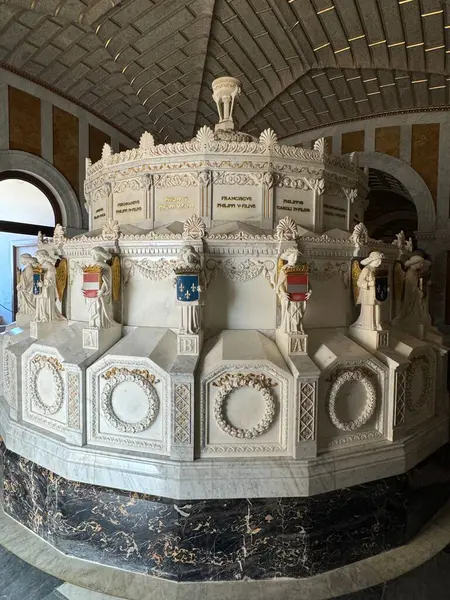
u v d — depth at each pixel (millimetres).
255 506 3373
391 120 10617
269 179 4867
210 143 4828
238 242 4113
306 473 3430
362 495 3623
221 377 3570
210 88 10711
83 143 10586
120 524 3486
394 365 3945
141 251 4332
